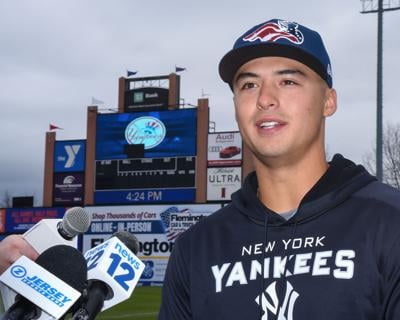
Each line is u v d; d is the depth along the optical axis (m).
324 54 2.82
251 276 2.69
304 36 2.77
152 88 39.09
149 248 37.31
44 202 41.84
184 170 37.38
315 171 2.83
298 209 2.69
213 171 36.88
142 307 21.73
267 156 2.75
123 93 40.44
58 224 2.80
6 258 2.67
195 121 37.41
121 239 2.96
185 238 3.00
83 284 2.45
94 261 2.74
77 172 40.41
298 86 2.76
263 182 2.88
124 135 38.62
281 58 2.76
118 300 2.69
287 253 2.65
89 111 40.66
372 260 2.49
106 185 38.75
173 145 37.72
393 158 37.53
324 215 2.67
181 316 2.93
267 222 2.75
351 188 2.68
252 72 2.81
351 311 2.46
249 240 2.78
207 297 2.77
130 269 2.76
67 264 2.42
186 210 36.88
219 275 2.77
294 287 2.57
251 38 2.79
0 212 41.25
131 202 38.06
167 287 3.00
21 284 2.34
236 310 2.67
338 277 2.50
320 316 2.48
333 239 2.59
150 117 38.19
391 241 2.47
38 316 2.39
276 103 2.73
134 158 38.25
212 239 2.89
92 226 38.66
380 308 2.46
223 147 36.78
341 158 2.81
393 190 2.69
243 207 2.85
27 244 2.69
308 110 2.75
